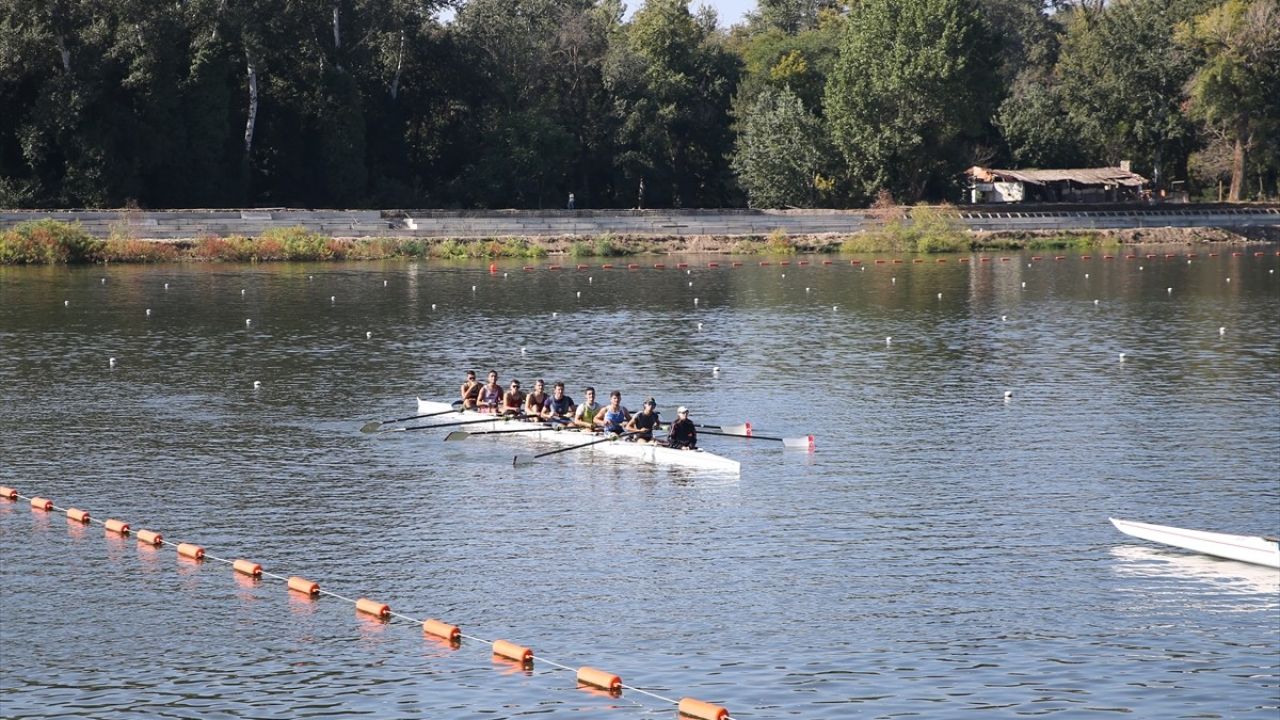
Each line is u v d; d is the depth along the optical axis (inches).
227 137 4478.3
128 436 1528.1
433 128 5290.4
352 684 869.2
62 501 1267.2
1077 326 2469.2
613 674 880.3
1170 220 5024.6
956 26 4872.0
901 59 4862.2
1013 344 2237.9
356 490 1310.3
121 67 4192.9
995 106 5305.1
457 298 2915.8
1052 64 7263.8
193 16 4323.3
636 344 2240.4
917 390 1813.5
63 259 3597.4
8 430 1553.9
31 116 4136.3
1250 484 1310.3
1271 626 950.4
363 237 4111.7
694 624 962.1
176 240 3843.5
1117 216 4970.5
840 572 1065.5
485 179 5024.6
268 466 1398.9
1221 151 5753.0
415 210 4352.9
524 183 5088.6
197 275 3356.3
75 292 2933.1
